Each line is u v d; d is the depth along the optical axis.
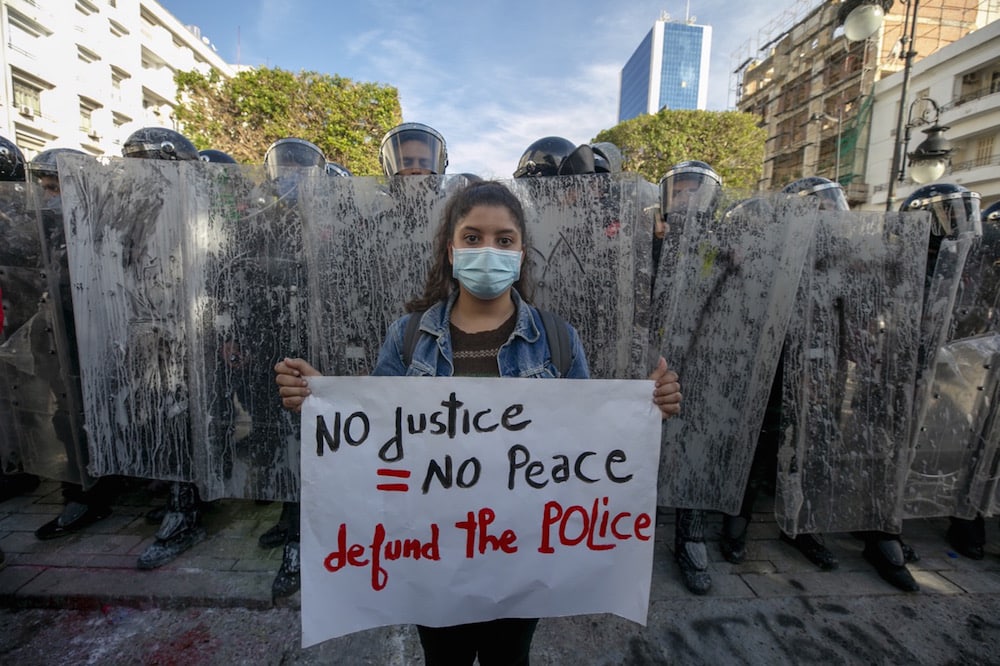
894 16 22.81
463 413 1.15
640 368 1.81
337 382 1.14
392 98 14.04
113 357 2.00
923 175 6.59
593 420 1.17
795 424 2.02
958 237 2.09
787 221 1.84
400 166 2.28
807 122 26.97
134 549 2.32
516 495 1.16
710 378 1.96
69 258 1.93
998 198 18.12
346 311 1.84
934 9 22.92
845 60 24.95
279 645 1.82
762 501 2.99
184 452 2.03
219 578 2.11
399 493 1.15
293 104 13.44
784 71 29.67
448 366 1.19
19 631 1.88
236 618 1.95
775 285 1.89
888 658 1.81
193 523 2.34
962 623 1.99
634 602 1.20
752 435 1.97
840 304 1.97
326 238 1.81
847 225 1.94
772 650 1.83
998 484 2.27
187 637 1.86
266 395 1.92
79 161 1.87
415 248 1.82
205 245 1.84
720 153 19.36
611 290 1.81
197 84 13.20
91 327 1.98
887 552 2.23
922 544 2.56
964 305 2.20
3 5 16.23
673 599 2.09
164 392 2.00
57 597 1.99
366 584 1.15
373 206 1.81
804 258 1.82
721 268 1.90
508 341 1.20
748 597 2.11
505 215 1.15
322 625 1.13
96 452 2.09
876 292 1.98
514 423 1.15
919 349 2.11
